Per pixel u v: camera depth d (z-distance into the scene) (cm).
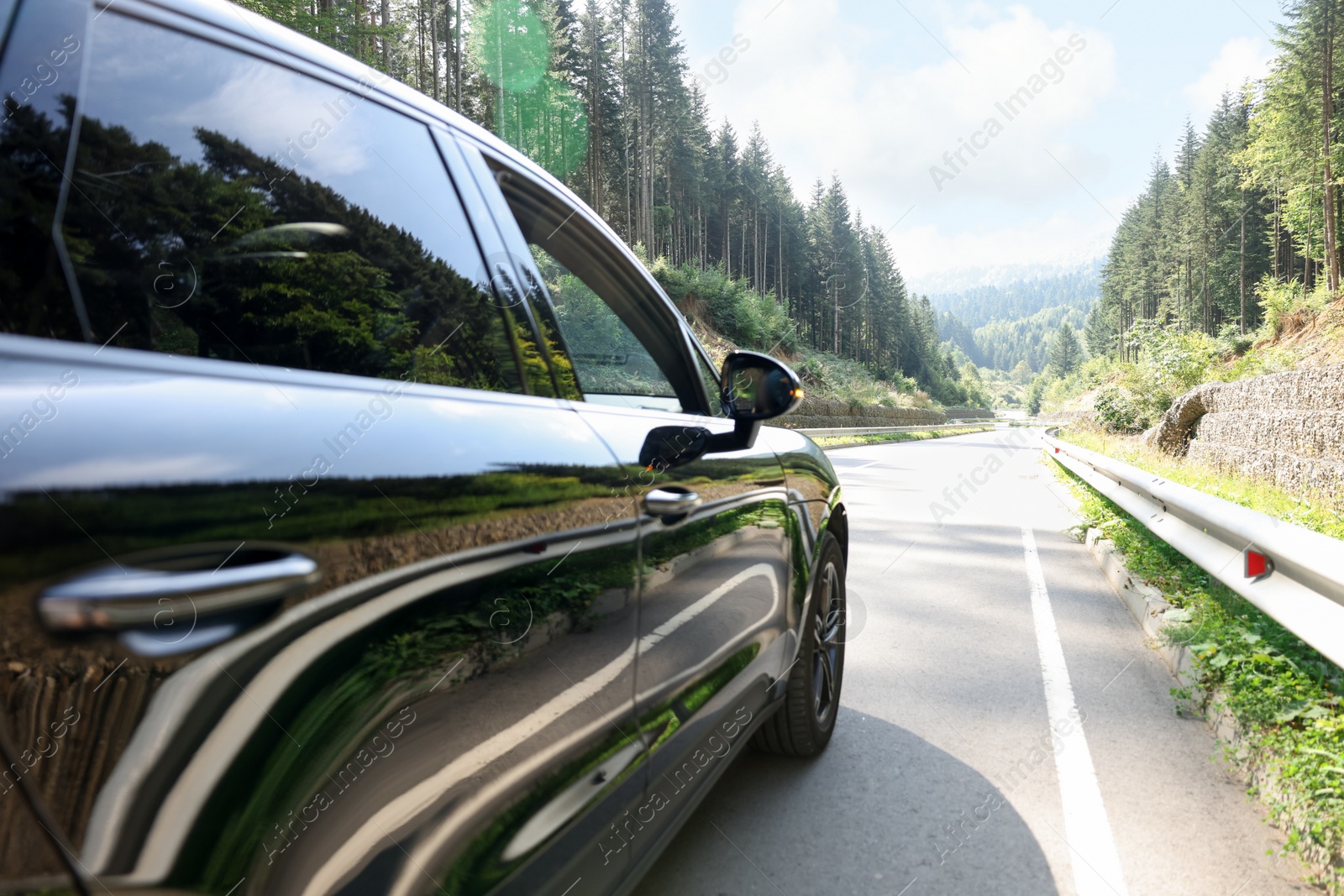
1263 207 7375
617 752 158
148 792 70
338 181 133
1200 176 7956
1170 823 264
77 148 97
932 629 480
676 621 183
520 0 4788
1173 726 344
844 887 226
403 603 101
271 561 83
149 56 107
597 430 165
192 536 75
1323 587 294
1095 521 820
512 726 124
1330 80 4281
